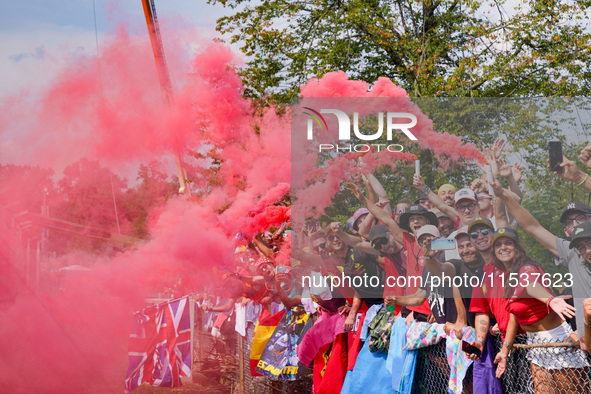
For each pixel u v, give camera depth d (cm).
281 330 480
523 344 306
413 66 1207
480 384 317
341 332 430
